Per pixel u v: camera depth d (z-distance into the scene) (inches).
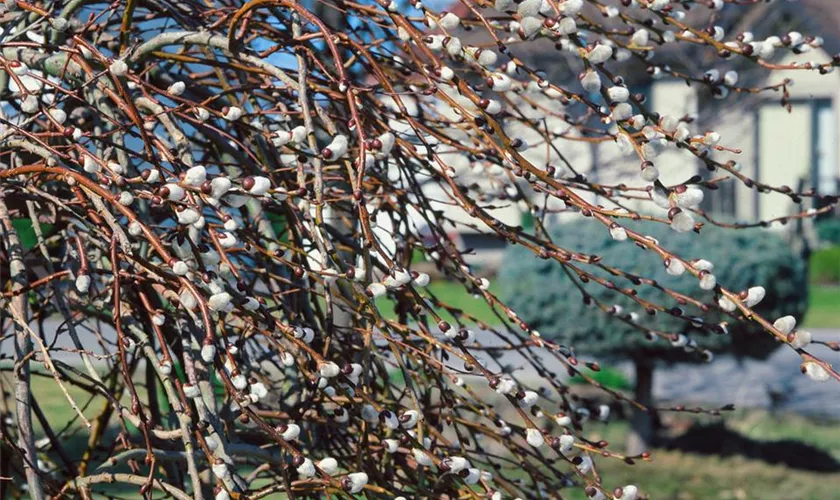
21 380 72.4
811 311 677.3
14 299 73.7
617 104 65.0
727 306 60.6
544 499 95.4
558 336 275.6
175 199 58.3
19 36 86.0
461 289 649.0
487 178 106.4
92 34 96.7
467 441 88.6
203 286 70.1
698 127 365.7
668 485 263.7
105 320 92.2
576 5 64.0
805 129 810.8
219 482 64.1
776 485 266.1
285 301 87.8
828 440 318.0
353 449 91.3
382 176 96.4
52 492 76.1
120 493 192.7
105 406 101.0
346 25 96.1
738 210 757.9
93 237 85.3
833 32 598.5
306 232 82.1
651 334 91.1
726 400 377.4
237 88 83.5
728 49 79.7
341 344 89.9
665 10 84.6
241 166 91.8
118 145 76.8
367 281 68.6
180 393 68.2
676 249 268.1
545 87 72.1
